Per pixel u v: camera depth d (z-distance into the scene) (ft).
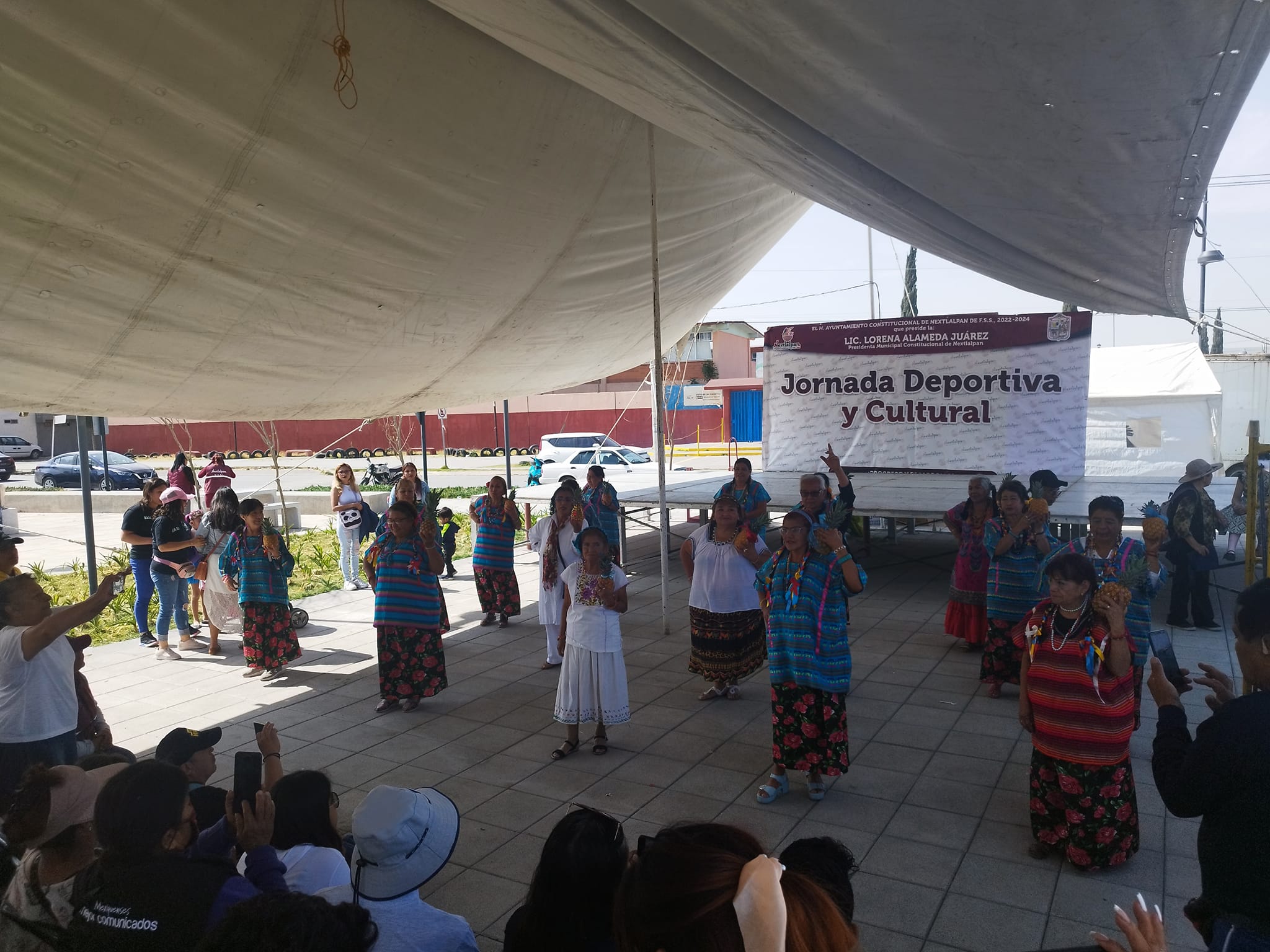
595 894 7.21
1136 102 10.50
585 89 18.45
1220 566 28.30
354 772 18.25
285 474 100.99
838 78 10.66
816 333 42.57
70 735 14.35
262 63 13.94
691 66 11.02
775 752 16.28
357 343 20.75
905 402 41.29
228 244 16.33
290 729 20.90
